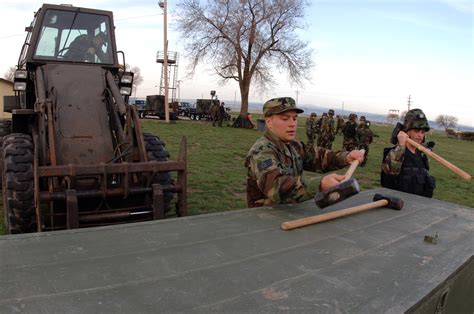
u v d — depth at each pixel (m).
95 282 1.19
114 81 4.99
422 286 1.31
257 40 28.64
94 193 3.85
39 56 5.20
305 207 2.24
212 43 29.62
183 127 21.94
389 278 1.36
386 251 1.64
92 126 4.51
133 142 4.69
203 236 1.66
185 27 29.83
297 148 2.70
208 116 33.31
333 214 2.07
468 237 1.94
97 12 5.66
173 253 1.45
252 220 1.94
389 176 3.73
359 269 1.42
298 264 1.43
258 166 2.29
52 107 4.33
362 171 11.59
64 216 3.88
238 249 1.53
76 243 1.49
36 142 4.15
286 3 28.91
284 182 2.12
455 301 1.62
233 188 7.72
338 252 1.58
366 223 2.05
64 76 4.89
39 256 1.36
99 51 5.52
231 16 29.05
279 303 1.12
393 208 2.44
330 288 1.24
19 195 3.81
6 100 6.21
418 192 3.68
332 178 1.92
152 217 4.18
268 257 1.47
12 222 3.86
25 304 1.04
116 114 4.70
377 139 26.98
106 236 1.59
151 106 31.81
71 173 3.71
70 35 5.44
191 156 11.62
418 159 3.77
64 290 1.12
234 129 24.39
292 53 30.25
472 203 8.93
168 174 4.54
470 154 25.22
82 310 1.02
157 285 1.19
